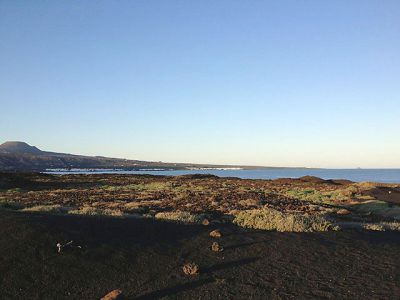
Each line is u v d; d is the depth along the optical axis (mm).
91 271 10664
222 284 10281
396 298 9547
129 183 66625
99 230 13586
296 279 10758
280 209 27484
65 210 20484
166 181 72938
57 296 9367
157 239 13719
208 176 94938
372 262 12453
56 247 11609
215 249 13008
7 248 11258
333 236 15672
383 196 42844
